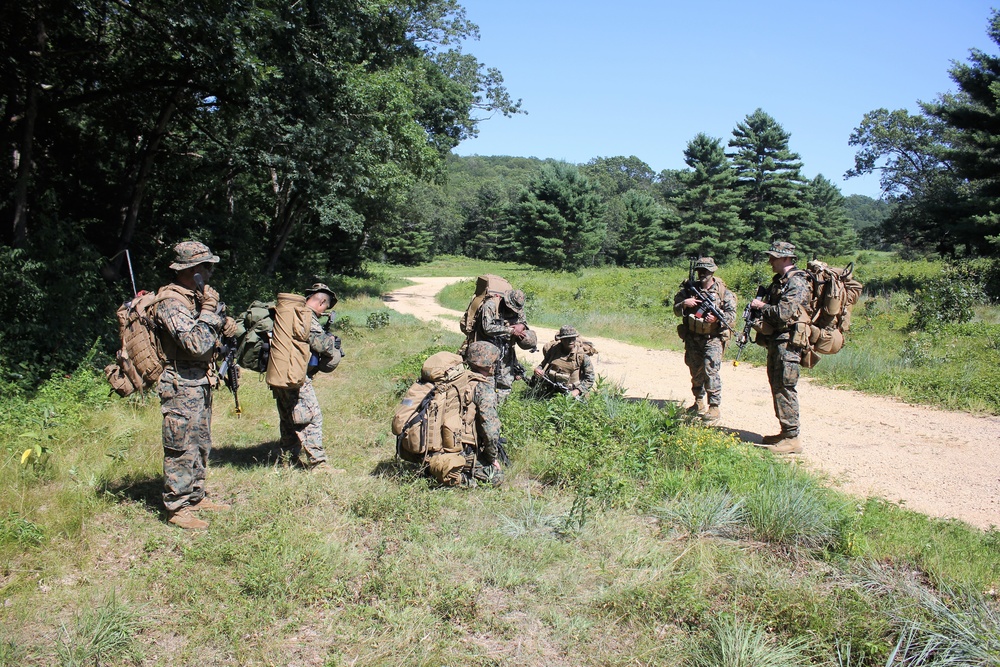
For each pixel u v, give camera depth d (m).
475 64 34.38
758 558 4.34
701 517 4.78
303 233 38.38
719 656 3.30
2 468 5.29
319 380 9.87
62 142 17.08
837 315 6.80
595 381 8.56
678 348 14.80
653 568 4.15
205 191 23.08
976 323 14.44
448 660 3.30
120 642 3.37
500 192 90.75
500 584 3.97
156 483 5.50
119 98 16.69
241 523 4.58
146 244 18.72
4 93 14.00
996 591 3.92
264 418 7.62
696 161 56.53
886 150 62.06
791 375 6.89
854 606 3.65
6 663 3.19
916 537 4.61
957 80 23.20
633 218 67.00
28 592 3.79
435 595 3.83
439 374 5.52
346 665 3.26
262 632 3.51
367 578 4.04
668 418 6.47
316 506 4.96
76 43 14.96
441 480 5.27
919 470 6.48
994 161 23.02
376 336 15.02
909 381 10.22
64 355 9.41
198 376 4.72
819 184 76.56
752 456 6.06
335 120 16.77
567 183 64.62
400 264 72.44
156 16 12.79
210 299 4.73
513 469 5.73
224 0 12.15
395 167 23.12
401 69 22.25
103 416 7.25
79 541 4.38
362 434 6.98
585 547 4.46
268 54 15.01
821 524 4.62
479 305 7.33
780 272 6.96
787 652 3.32
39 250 11.81
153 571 4.02
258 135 16.52
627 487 5.28
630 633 3.56
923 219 30.12
